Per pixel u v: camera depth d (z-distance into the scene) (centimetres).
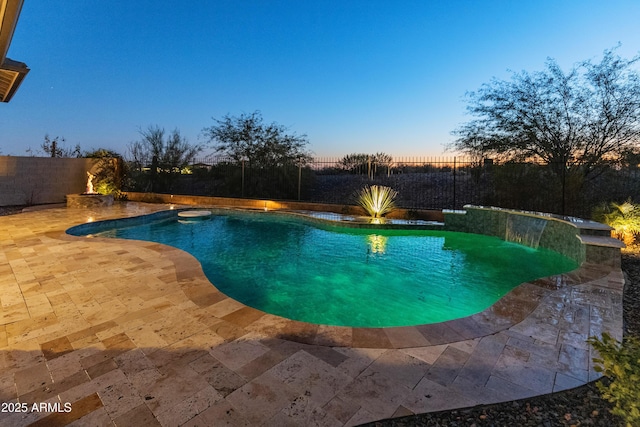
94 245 614
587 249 517
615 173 868
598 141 890
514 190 929
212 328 293
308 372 226
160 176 1580
